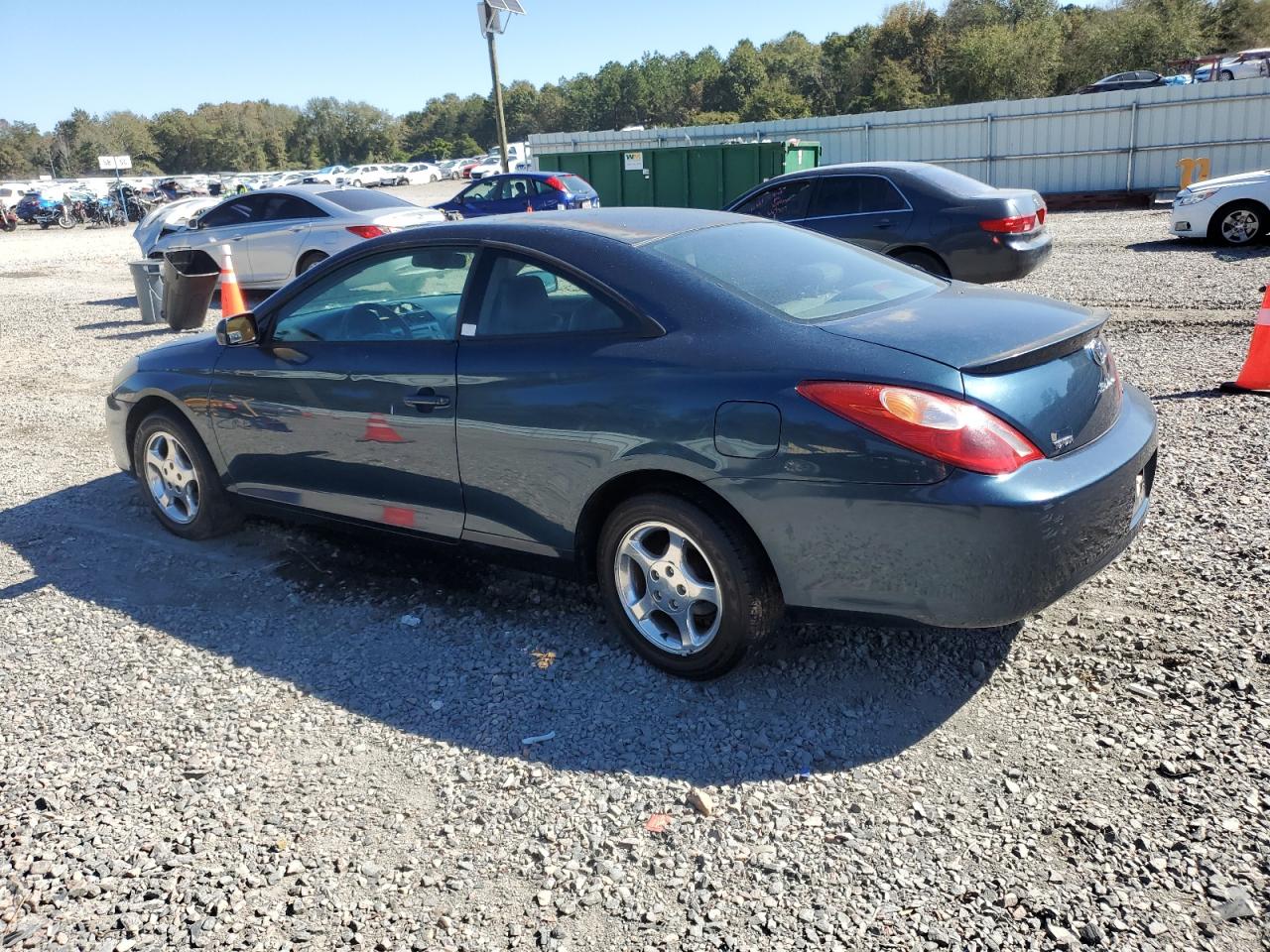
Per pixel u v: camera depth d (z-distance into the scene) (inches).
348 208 509.0
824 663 136.6
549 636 149.8
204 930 94.7
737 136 1080.8
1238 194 499.2
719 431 120.0
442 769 118.7
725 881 98.1
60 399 330.0
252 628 156.9
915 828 103.6
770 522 118.6
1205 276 426.6
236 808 112.7
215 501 188.9
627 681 135.8
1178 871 95.0
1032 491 109.3
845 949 88.7
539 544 143.3
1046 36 2097.7
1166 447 212.2
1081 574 117.0
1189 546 162.2
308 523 177.0
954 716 122.7
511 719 128.4
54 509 217.3
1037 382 116.3
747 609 124.3
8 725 131.8
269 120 6535.4
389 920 95.1
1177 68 1952.5
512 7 950.4
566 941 91.7
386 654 147.0
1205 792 105.4
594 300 135.4
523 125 6604.3
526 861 102.7
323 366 162.1
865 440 111.7
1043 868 96.8
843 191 400.2
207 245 531.2
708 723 124.8
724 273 135.7
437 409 147.2
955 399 110.2
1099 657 132.3
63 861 104.7
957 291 146.9
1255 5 2297.0
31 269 820.6
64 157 5049.2
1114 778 108.9
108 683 141.5
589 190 786.8
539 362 136.6
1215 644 133.0
